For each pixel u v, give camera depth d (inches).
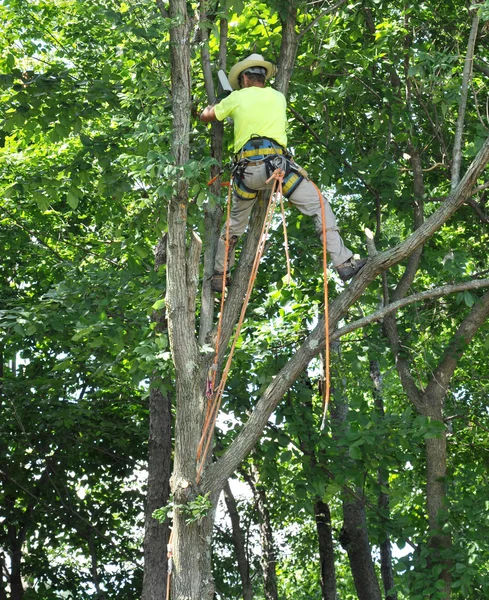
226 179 468.8
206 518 345.1
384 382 938.7
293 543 919.7
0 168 633.0
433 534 448.5
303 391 478.9
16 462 742.5
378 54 504.4
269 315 573.0
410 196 532.7
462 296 396.2
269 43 479.8
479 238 616.4
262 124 334.3
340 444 424.2
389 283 549.6
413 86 547.2
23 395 713.6
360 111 546.9
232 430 520.1
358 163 516.4
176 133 347.6
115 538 826.8
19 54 646.5
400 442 434.6
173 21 343.6
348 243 526.3
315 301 545.6
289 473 557.3
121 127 464.1
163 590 570.6
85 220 725.9
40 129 462.0
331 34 490.3
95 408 762.2
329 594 733.3
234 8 370.0
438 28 547.2
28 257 729.6
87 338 465.1
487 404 666.2
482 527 441.1
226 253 351.3
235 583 845.8
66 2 647.8
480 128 407.5
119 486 818.8
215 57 500.7
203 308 371.2
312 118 542.3
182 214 347.6
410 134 517.7
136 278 475.2
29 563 805.9
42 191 453.7
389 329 513.0
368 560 698.8
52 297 455.5
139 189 481.4
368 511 471.2
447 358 496.7
